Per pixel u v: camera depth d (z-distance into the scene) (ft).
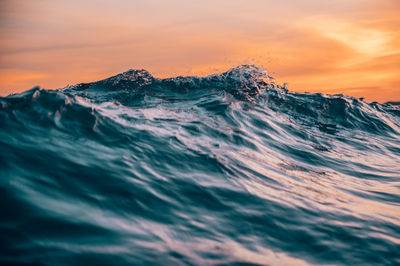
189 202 13.43
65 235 9.68
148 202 12.70
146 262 9.36
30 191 11.27
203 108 28.94
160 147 17.58
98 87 34.71
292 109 35.78
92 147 15.57
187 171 15.92
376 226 13.83
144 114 23.31
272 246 11.57
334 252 11.60
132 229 10.84
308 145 27.37
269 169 19.19
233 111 29.04
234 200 14.24
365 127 36.99
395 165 26.35
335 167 23.52
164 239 10.73
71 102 18.35
